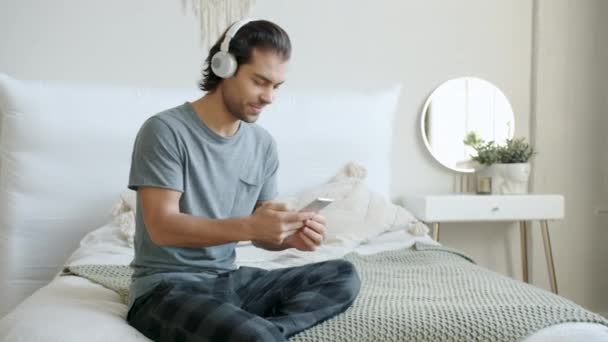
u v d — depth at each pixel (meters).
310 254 2.52
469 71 3.56
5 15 3.07
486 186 3.39
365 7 3.41
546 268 3.61
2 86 2.85
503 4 3.58
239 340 1.28
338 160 3.15
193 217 1.49
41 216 2.87
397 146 3.48
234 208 1.68
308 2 3.34
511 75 3.61
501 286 1.86
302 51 3.34
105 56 3.15
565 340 1.43
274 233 1.45
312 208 1.57
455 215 3.21
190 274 1.57
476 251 3.61
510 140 3.48
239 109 1.58
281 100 3.13
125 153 2.94
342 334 1.42
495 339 1.42
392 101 3.30
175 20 3.20
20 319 1.52
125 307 1.67
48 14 3.10
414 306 1.59
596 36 3.64
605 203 3.68
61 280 2.01
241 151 1.67
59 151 2.88
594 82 3.65
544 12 3.58
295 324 1.41
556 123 3.61
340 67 3.39
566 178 3.63
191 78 3.22
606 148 3.67
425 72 3.50
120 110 2.96
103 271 2.11
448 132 3.52
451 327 1.44
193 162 1.56
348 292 1.53
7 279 2.85
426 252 2.53
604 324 1.50
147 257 1.58
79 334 1.39
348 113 3.18
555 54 3.60
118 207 2.71
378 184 3.19
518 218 3.27
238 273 1.62
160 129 1.53
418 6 3.48
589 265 3.67
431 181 3.53
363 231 2.78
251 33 1.57
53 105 2.89
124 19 3.16
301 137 3.11
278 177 3.07
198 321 1.36
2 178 2.87
